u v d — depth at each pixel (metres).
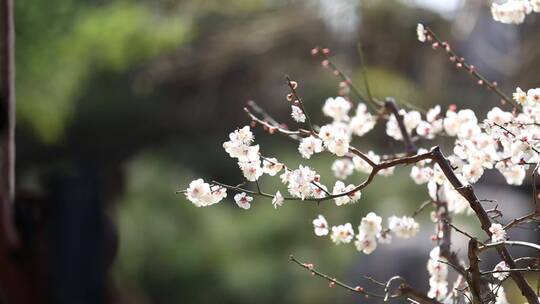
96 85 11.68
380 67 9.80
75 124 11.88
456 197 2.30
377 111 2.59
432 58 9.39
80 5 8.26
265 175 11.05
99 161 3.82
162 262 11.10
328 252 9.50
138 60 10.77
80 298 3.64
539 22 8.52
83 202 3.65
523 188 6.92
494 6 2.37
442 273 2.30
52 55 7.87
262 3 11.01
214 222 11.41
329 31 10.20
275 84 11.77
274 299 9.96
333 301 8.87
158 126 12.85
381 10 9.48
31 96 7.84
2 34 3.21
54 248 3.60
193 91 12.44
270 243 10.48
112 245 3.77
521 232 5.91
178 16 10.36
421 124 2.55
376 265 5.53
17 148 11.08
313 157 9.38
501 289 2.15
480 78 2.40
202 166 13.97
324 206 9.59
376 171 2.05
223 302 10.70
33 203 3.60
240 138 2.09
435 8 9.31
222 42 10.99
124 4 9.17
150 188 12.09
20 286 3.54
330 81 10.98
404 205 8.79
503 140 2.15
